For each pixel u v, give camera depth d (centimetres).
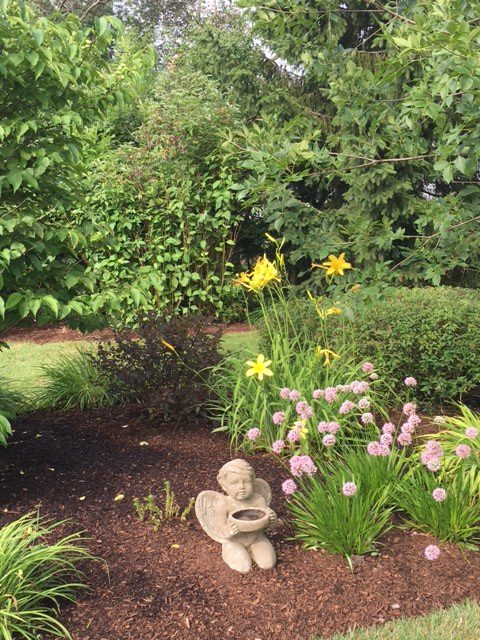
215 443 517
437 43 323
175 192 994
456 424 480
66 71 404
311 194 1179
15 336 1054
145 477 448
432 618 288
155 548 354
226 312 1048
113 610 302
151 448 509
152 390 572
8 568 299
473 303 610
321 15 451
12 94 421
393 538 365
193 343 572
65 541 357
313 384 505
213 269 1047
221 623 294
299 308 622
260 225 1108
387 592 316
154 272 485
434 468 345
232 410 548
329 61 445
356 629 288
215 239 1051
